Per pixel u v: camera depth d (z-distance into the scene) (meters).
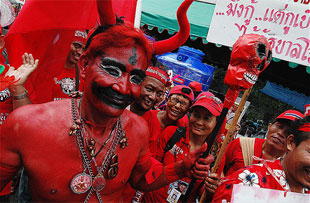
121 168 0.82
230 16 1.36
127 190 1.18
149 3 2.22
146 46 0.70
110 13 0.65
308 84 3.34
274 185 0.95
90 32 0.71
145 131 0.89
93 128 0.74
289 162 0.94
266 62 0.86
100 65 0.66
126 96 0.68
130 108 1.45
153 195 1.32
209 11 2.02
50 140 0.68
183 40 0.74
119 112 0.68
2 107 1.33
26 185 1.10
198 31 1.98
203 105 1.29
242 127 3.51
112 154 0.77
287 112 1.37
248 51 0.81
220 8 1.37
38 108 0.70
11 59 1.05
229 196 0.94
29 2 0.92
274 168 0.97
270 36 1.32
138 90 0.71
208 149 0.92
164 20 2.14
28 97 1.04
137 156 0.87
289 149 0.95
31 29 0.94
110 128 0.78
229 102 0.89
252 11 1.32
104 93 0.66
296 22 1.28
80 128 0.72
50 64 1.11
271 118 4.57
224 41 1.39
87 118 0.73
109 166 0.77
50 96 1.19
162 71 1.39
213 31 1.40
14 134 0.66
